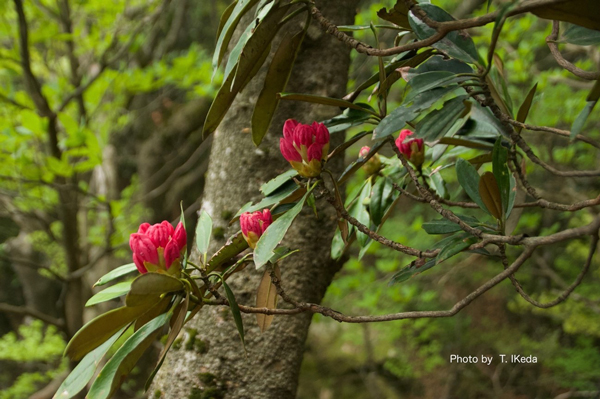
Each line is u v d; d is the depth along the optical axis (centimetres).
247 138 147
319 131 117
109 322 112
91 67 415
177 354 144
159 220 588
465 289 668
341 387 643
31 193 334
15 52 275
